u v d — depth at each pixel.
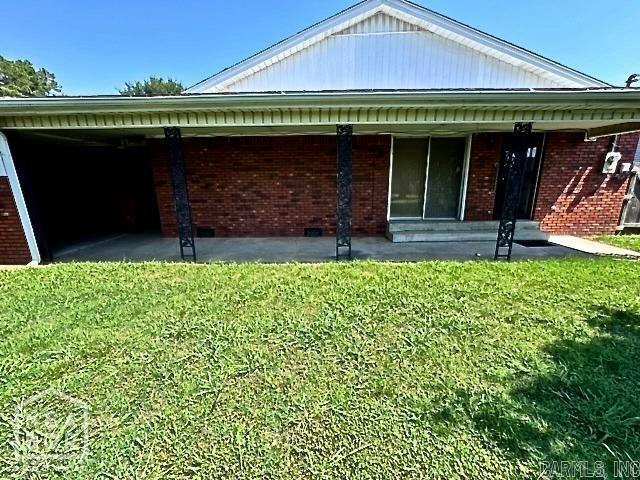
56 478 1.66
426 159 7.17
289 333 2.99
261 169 7.28
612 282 4.12
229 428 1.95
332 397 2.19
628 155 6.98
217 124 4.73
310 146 7.14
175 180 5.40
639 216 7.26
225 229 7.59
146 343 2.85
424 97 4.20
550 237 7.05
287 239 7.28
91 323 3.21
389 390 2.25
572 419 1.98
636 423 1.94
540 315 3.27
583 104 4.25
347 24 7.11
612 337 2.86
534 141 6.98
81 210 8.62
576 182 7.09
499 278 4.31
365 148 7.07
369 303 3.57
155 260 5.71
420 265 4.98
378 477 1.65
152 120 4.70
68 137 6.55
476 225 6.99
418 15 7.01
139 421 2.01
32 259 5.55
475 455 1.76
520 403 2.11
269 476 1.67
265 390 2.27
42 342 2.88
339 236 5.52
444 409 2.07
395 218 7.47
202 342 2.86
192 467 1.72
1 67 39.03
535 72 7.18
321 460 1.75
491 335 2.92
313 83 7.36
